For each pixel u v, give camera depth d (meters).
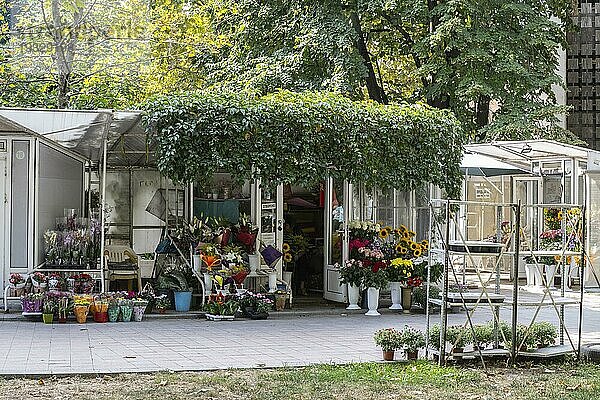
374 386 8.41
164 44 22.95
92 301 13.35
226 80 22.92
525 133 21.09
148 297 14.23
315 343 11.39
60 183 16.11
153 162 18.06
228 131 13.88
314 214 18.36
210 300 14.07
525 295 18.09
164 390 8.09
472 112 22.53
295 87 21.69
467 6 20.88
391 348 9.94
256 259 15.21
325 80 21.33
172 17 23.31
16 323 13.04
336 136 14.56
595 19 26.08
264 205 16.06
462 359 9.98
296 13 22.62
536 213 22.19
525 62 22.12
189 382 8.52
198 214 16.12
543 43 21.36
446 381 8.73
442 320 9.57
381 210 16.48
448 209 9.53
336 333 12.41
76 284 13.79
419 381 8.72
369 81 23.78
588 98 26.09
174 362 9.73
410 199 16.67
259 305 14.18
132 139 15.78
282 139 14.25
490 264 22.39
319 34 21.34
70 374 8.87
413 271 15.23
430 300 9.95
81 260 14.52
